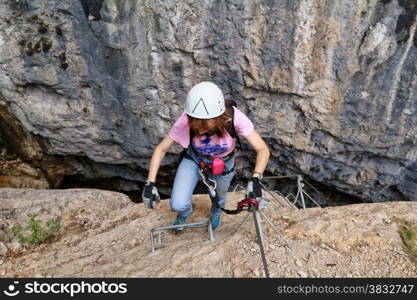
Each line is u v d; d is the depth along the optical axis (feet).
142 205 14.08
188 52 17.33
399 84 16.93
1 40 17.28
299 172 21.93
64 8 16.52
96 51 17.62
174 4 16.10
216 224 11.16
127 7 16.31
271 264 8.94
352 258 9.18
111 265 10.15
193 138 9.01
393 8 15.16
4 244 11.88
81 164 23.41
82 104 19.47
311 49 16.62
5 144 22.13
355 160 20.45
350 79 17.19
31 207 13.71
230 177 9.80
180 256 9.59
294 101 18.56
